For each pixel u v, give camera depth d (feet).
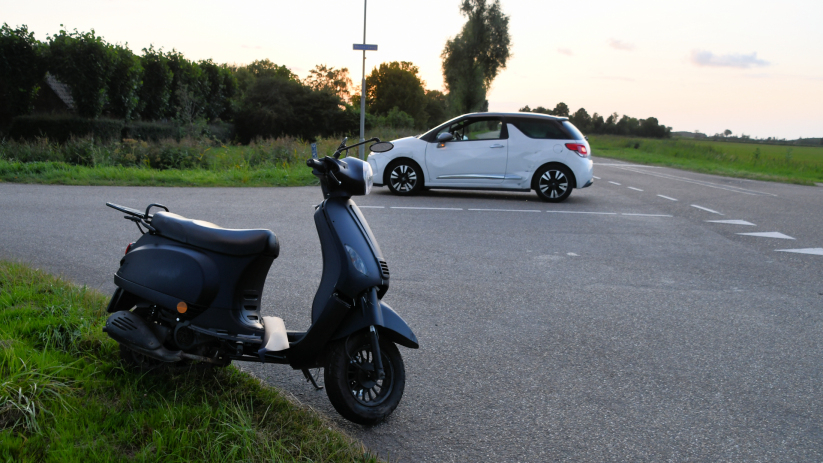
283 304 16.88
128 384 10.27
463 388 12.40
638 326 16.65
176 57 145.28
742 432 10.99
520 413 11.41
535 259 24.18
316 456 8.88
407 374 12.98
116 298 10.77
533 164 40.29
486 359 13.97
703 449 10.35
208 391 10.56
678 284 21.21
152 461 8.26
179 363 10.45
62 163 50.19
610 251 26.12
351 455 9.09
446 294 18.99
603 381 13.00
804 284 21.67
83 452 8.21
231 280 10.44
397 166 41.55
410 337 10.68
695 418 11.47
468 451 9.95
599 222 33.37
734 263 24.62
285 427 9.71
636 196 46.34
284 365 13.08
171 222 10.83
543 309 17.87
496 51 189.37
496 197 42.45
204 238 10.57
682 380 13.19
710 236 30.42
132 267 10.62
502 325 16.34
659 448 10.32
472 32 188.65
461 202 39.19
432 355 14.08
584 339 15.51
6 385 9.30
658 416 11.50
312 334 10.37
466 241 27.09
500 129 40.86
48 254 20.93
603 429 10.91
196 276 10.29
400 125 197.77
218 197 37.78
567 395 12.26
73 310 13.23
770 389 12.87
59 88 139.13
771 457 10.18
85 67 114.62
